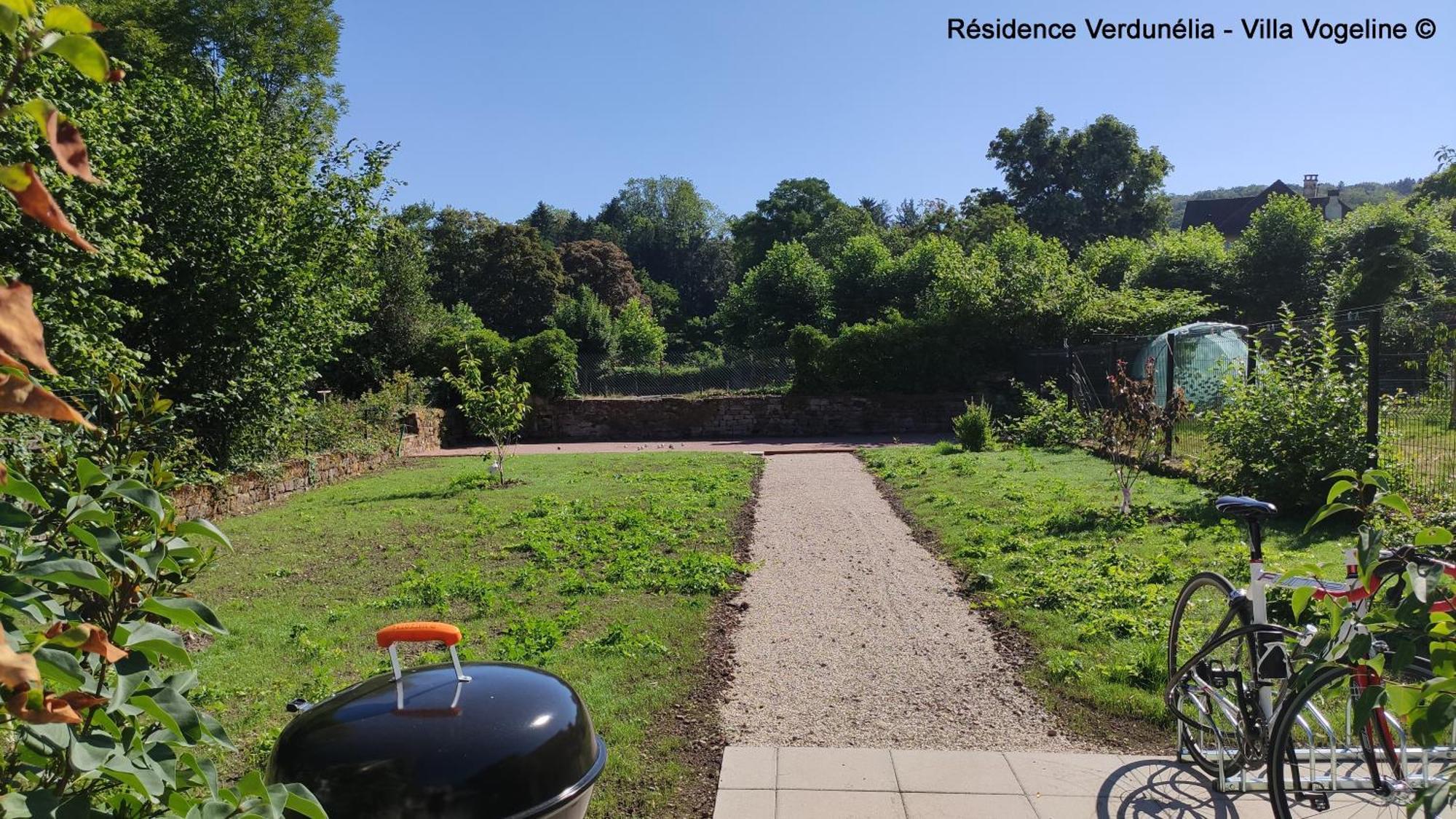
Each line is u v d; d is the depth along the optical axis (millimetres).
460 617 6188
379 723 2057
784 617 6148
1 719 1077
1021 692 4688
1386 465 7988
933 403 23484
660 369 25438
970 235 45125
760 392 24688
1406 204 26016
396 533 9453
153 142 11242
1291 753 3096
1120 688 4586
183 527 1589
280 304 12430
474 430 13617
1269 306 26891
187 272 11508
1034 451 16078
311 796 1479
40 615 1271
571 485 12852
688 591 6770
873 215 78688
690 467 14906
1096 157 49469
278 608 6543
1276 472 8555
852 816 3414
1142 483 11312
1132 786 3607
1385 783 2941
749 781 3713
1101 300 23344
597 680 4867
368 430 17188
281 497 12703
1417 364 8234
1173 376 12836
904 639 5625
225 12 23297
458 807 1880
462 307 32625
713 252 80500
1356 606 2807
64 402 896
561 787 2041
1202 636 4676
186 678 1587
